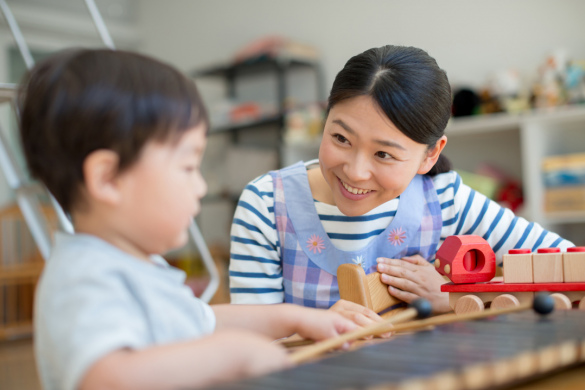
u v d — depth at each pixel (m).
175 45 4.75
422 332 0.60
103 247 0.57
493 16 3.12
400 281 1.07
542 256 0.85
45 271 0.57
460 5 3.24
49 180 0.59
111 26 4.82
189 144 0.59
